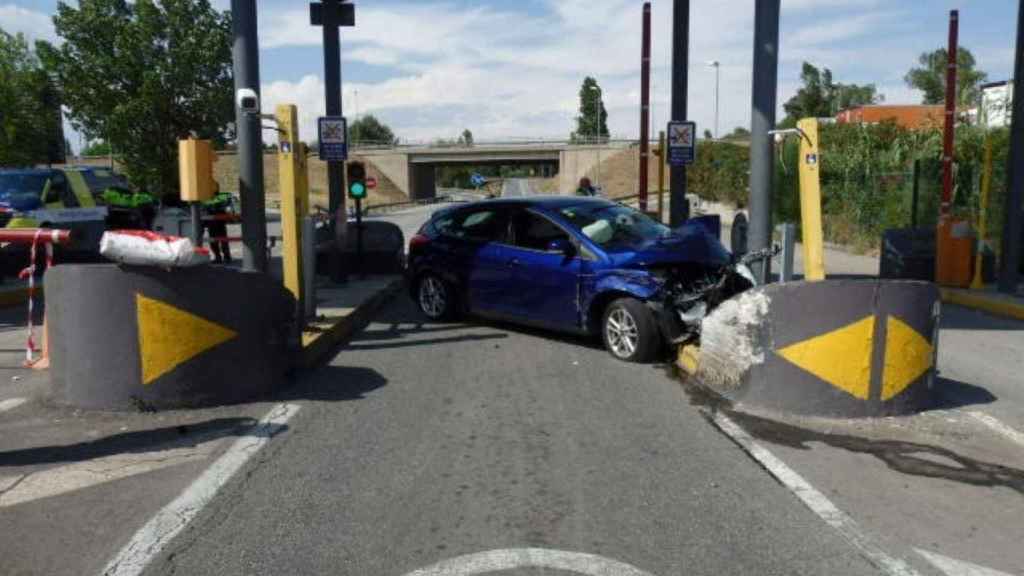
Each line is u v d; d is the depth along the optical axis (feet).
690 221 32.09
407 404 22.26
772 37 29.01
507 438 19.34
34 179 56.49
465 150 284.82
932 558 13.33
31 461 17.56
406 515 14.89
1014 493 16.06
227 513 14.93
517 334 32.78
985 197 44.39
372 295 40.24
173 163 108.17
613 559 13.23
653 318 27.14
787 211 83.76
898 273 46.65
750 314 21.79
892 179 69.41
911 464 17.60
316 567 12.94
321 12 45.39
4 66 120.16
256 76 28.99
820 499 15.65
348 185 45.37
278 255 66.85
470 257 33.94
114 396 20.95
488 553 13.41
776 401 21.43
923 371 21.38
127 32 104.73
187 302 21.13
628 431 19.89
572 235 30.19
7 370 26.40
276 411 21.38
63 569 12.83
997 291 42.24
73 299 20.79
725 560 13.21
